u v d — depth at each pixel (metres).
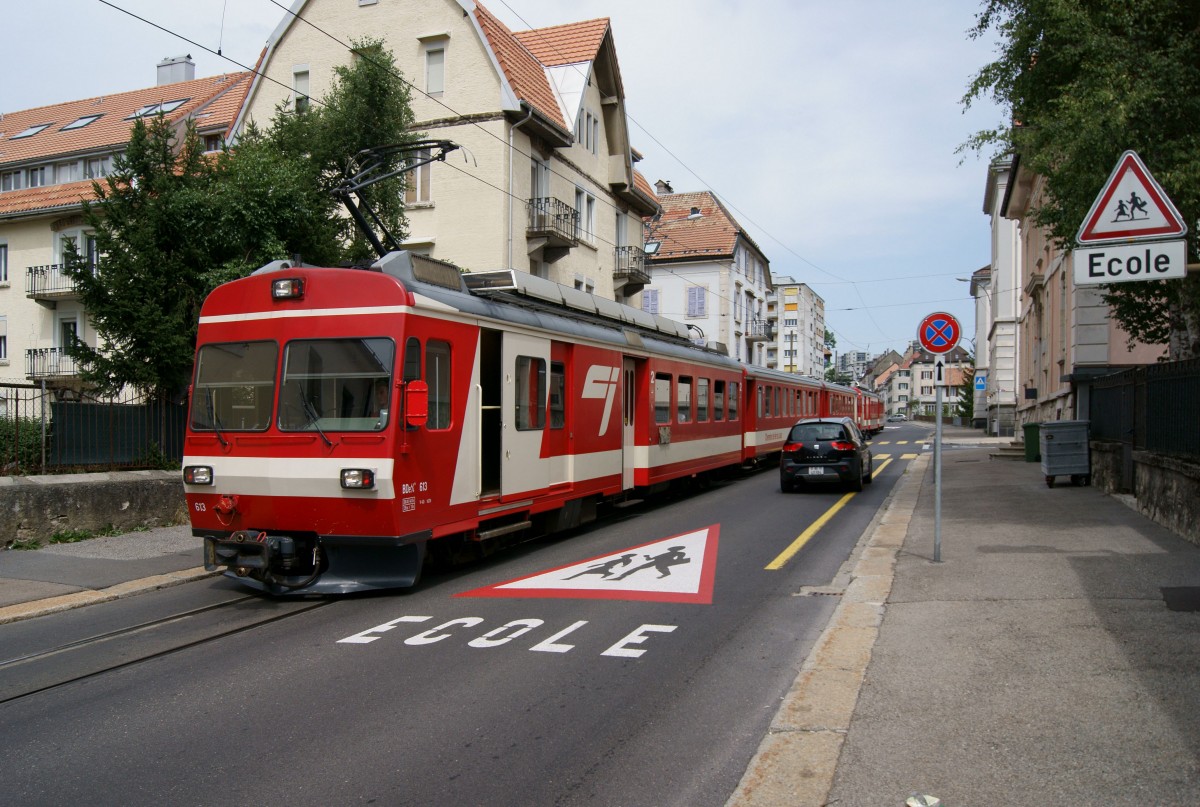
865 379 189.75
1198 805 3.69
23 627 7.66
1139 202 5.80
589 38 28.91
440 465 8.87
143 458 13.25
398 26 24.89
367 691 5.71
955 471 22.41
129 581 9.21
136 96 34.19
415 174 24.53
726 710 5.29
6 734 5.07
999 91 13.05
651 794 4.14
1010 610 7.08
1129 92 10.81
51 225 29.16
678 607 7.99
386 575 8.54
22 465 11.69
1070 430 16.31
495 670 6.12
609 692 5.63
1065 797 3.80
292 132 16.52
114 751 4.78
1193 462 9.91
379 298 8.38
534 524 11.93
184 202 13.45
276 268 8.92
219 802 4.13
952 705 4.99
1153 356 19.55
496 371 10.30
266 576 8.41
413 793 4.19
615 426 13.63
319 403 8.36
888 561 9.67
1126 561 8.78
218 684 5.92
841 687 5.41
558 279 26.88
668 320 17.44
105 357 13.70
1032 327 32.25
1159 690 5.05
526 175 24.91
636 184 34.41
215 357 8.84
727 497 17.81
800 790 3.97
